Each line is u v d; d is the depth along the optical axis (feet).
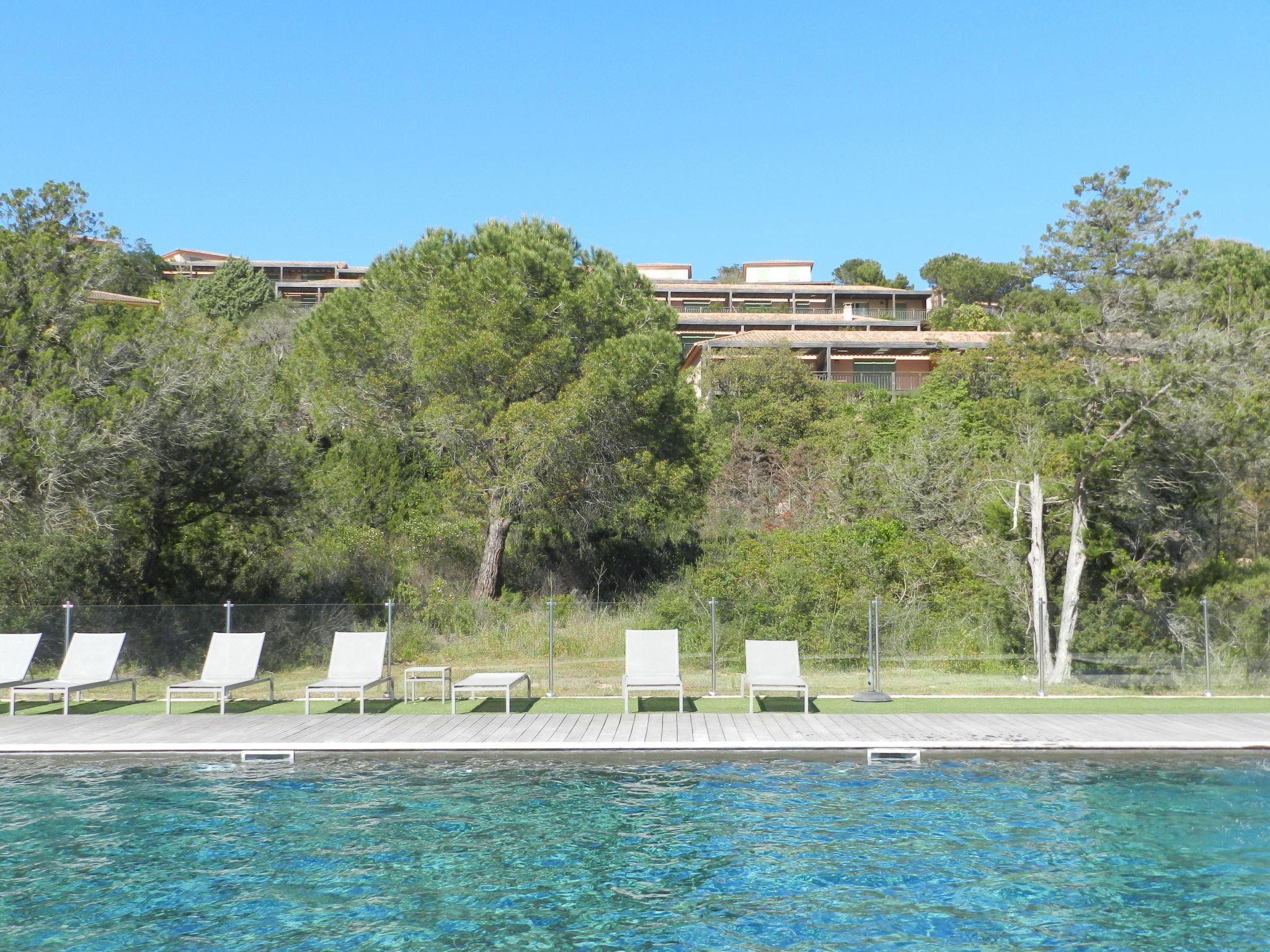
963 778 33.91
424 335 75.05
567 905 23.15
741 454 110.93
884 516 80.28
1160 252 118.83
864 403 134.92
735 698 48.49
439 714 44.04
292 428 79.56
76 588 60.95
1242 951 20.61
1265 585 55.42
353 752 36.58
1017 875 24.91
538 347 75.72
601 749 36.19
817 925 22.00
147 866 25.71
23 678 46.26
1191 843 27.27
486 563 78.79
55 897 23.61
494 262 75.77
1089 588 54.90
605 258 87.35
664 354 79.05
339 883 24.50
